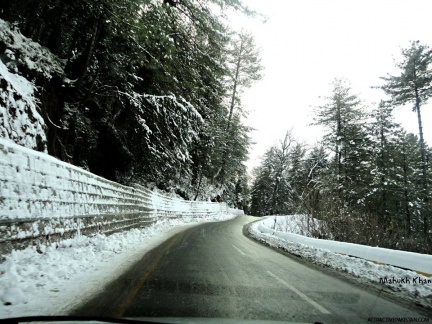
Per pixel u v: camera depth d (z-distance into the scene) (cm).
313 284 671
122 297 479
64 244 757
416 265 759
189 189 3938
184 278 633
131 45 1402
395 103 3231
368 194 3203
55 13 1320
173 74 1588
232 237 1647
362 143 3619
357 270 847
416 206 3312
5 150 570
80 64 1448
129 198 1471
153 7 1222
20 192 600
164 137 1770
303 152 5616
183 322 342
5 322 269
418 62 3052
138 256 858
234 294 539
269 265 872
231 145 4256
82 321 292
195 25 1502
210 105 2473
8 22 1062
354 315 470
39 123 1048
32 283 489
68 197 814
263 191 7350
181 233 1639
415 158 4066
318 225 1919
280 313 454
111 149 1823
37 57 1105
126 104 1692
